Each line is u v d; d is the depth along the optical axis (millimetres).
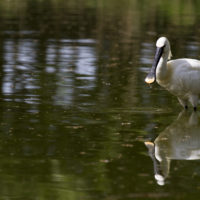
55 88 19984
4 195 10742
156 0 59969
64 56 26469
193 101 17719
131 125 15828
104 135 14781
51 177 11727
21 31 34250
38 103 17922
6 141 14031
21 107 17359
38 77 21734
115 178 11773
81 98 18656
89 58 26141
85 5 52156
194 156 13391
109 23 39531
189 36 34156
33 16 41875
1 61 24797
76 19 41000
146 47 29781
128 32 35531
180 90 17656
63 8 48500
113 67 24094
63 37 32531
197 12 49281
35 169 12172
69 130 15109
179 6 54406
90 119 16281
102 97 18891
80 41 31281
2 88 19797
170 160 13070
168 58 17672
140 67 24234
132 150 13688
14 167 12266
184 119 16734
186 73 17391
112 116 16672
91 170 12203
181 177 11961
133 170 12305
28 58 25672
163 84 17969
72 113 16859
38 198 10617
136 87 20562
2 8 46781
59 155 13125
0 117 16188
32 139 14250
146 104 18281
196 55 27312
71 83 20859
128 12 47312
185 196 10922
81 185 11336
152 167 12508
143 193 11016
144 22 40812
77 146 13805
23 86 20172
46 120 16031
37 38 31781
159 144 14227
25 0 54406
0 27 35656
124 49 28984
